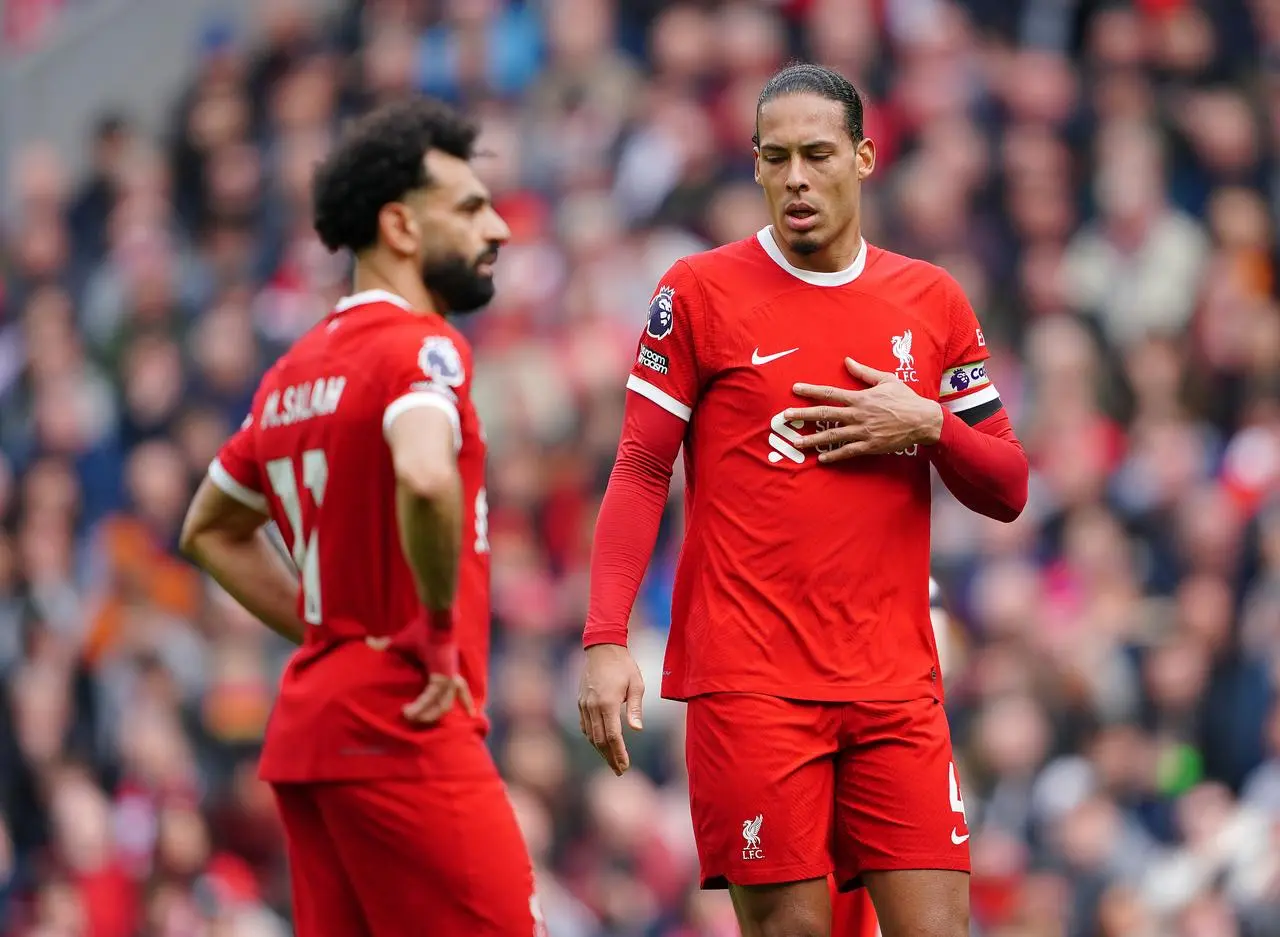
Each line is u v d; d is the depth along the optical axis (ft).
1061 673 114.11
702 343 53.21
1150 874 105.29
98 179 174.70
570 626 120.16
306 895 54.24
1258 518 125.80
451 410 52.03
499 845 53.01
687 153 151.02
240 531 57.77
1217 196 156.66
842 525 52.49
